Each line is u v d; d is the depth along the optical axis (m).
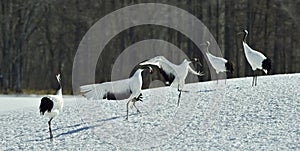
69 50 105.12
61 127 33.44
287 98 36.22
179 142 27.97
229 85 43.22
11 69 103.06
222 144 26.91
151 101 38.94
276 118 31.50
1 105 52.00
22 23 102.56
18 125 35.38
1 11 103.25
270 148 25.61
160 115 34.31
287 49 109.19
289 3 109.69
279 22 109.38
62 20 105.19
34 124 35.25
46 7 103.81
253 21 110.56
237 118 32.19
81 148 28.23
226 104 35.97
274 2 109.50
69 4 105.19
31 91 98.00
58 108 30.22
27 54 105.69
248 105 35.09
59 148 28.52
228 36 110.12
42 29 105.56
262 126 30.00
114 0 105.94
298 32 108.62
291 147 25.62
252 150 25.44
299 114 32.00
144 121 33.06
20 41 100.88
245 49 41.25
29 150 28.47
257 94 38.25
